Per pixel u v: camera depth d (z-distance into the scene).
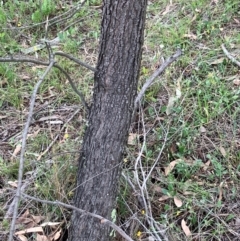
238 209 1.86
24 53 2.59
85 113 2.22
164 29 2.61
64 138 2.13
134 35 1.46
